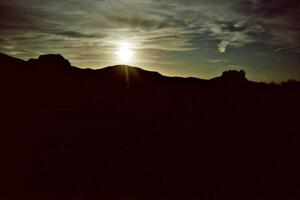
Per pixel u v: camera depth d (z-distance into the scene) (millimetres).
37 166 15648
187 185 14570
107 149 19250
